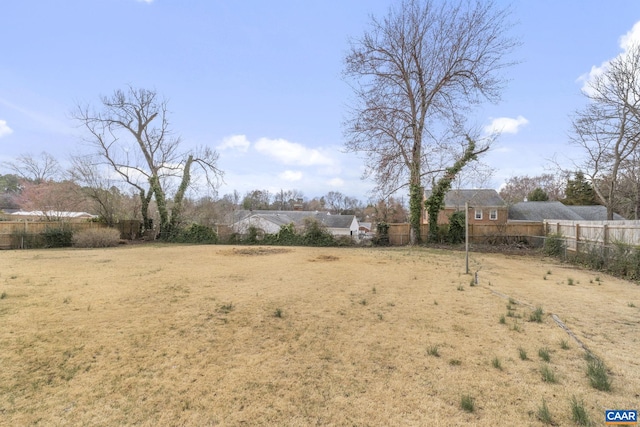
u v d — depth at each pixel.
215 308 4.61
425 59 15.99
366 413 2.19
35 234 14.86
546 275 8.04
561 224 13.84
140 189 19.92
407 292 5.80
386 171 16.17
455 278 7.28
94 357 3.01
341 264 9.36
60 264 8.87
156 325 3.88
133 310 4.45
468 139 15.84
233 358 3.04
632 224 9.09
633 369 2.81
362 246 17.14
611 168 16.52
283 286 6.16
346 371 2.79
